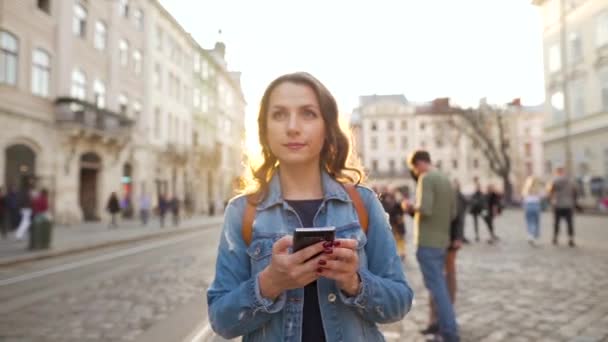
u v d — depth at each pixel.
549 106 35.31
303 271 1.12
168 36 35.56
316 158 1.52
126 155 28.34
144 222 24.09
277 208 1.44
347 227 1.43
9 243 14.12
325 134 1.54
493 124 40.94
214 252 12.18
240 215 1.47
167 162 35.03
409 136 70.56
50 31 20.91
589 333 4.11
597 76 29.66
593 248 10.32
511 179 65.62
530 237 11.42
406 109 70.94
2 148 17.98
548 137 35.31
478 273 7.29
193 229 22.83
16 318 5.39
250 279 1.28
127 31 28.47
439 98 70.25
